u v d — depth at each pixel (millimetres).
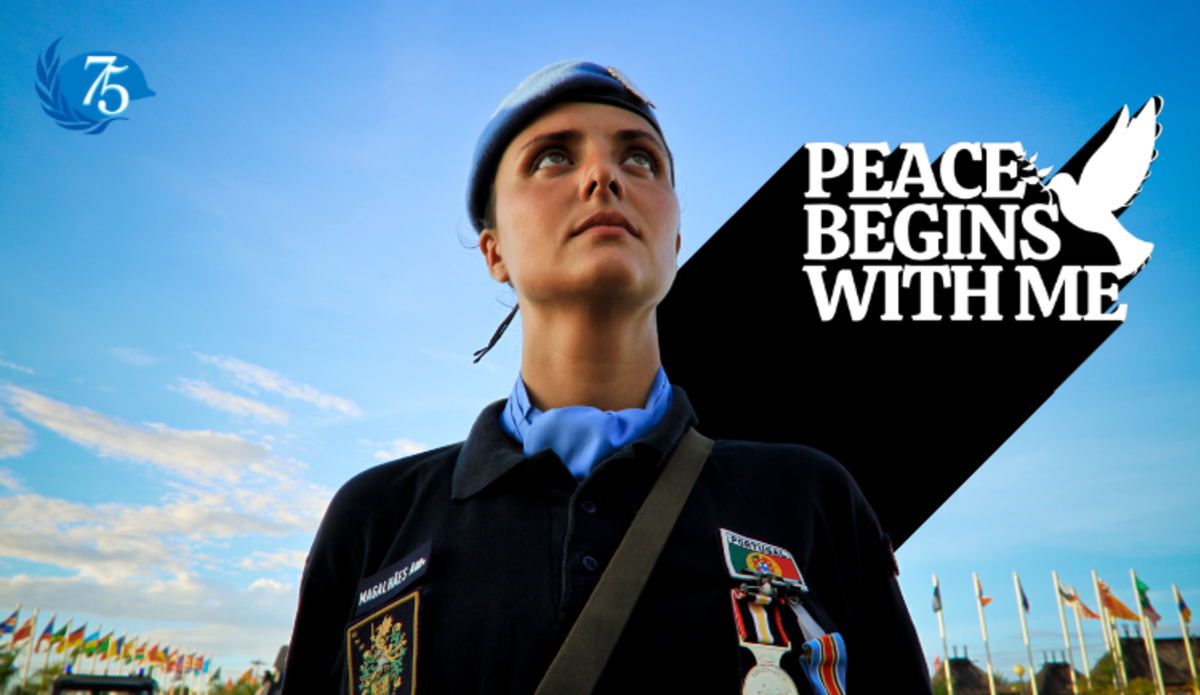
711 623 1136
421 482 1454
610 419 1337
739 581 1186
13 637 42156
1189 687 51219
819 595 1341
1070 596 44125
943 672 55500
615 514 1240
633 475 1294
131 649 48188
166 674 48500
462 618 1163
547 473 1276
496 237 1646
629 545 1177
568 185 1435
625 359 1465
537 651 1098
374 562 1397
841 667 1163
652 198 1469
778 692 1072
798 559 1292
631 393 1482
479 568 1206
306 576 1477
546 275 1394
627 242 1383
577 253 1372
